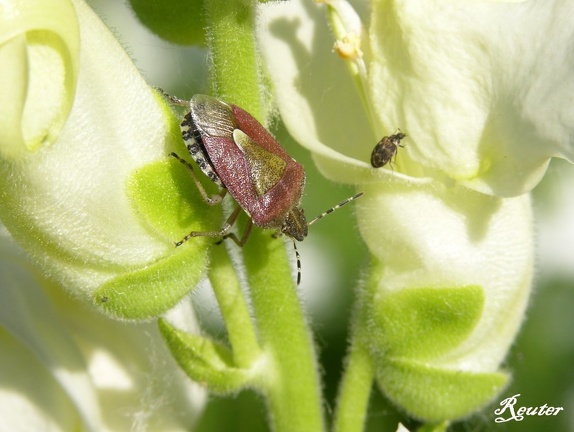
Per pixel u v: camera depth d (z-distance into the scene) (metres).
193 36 0.11
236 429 0.14
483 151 0.10
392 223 0.10
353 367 0.11
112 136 0.09
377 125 0.10
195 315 0.11
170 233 0.10
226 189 0.10
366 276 0.10
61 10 0.09
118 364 0.11
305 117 0.10
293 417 0.10
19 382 0.10
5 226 0.10
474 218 0.10
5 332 0.10
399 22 0.10
